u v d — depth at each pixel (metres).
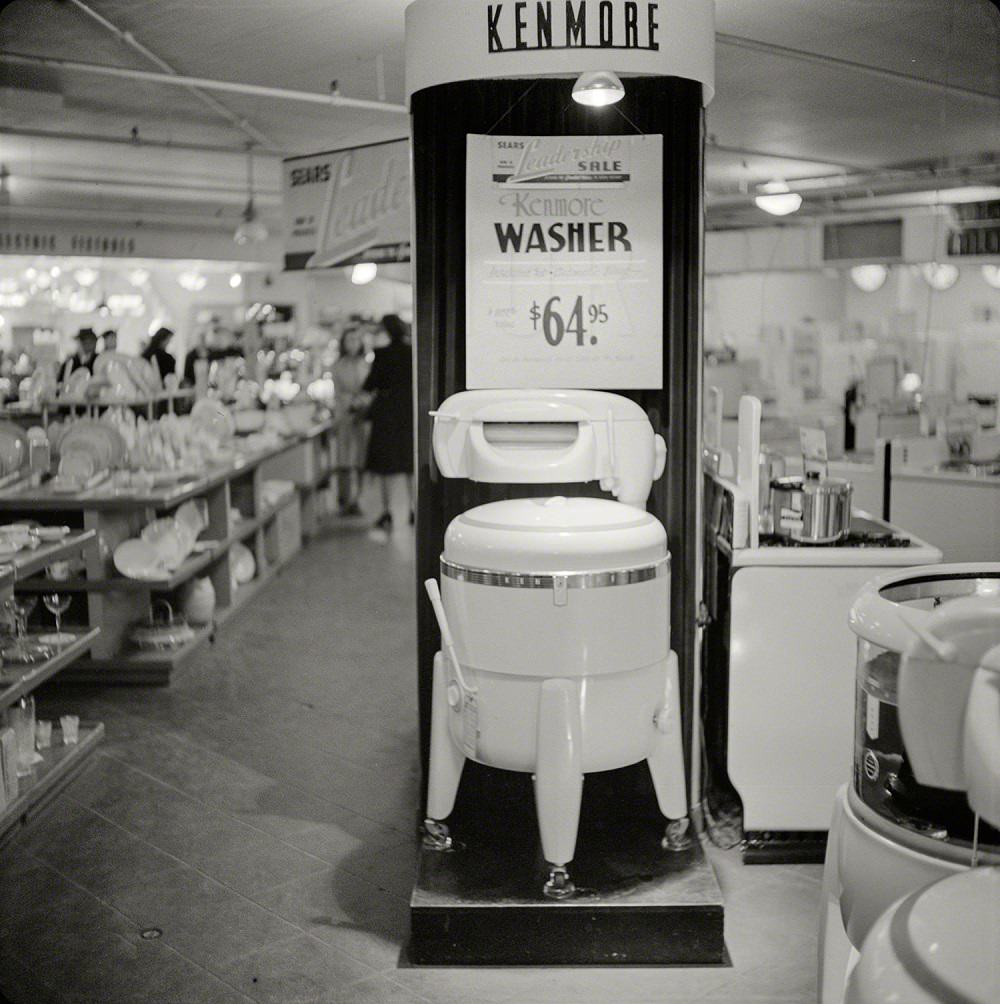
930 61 5.66
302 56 5.73
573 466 3.06
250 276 16.91
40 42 5.51
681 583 3.44
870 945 1.44
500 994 2.71
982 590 2.21
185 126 8.07
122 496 5.38
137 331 17.05
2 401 7.03
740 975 2.79
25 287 14.96
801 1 4.72
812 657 3.46
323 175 7.44
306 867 3.43
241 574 7.38
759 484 3.79
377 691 5.29
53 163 9.93
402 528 10.33
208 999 2.70
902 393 9.54
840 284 16.08
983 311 12.32
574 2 3.02
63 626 5.43
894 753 1.89
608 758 2.90
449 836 3.20
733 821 3.72
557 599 2.76
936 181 8.77
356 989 2.74
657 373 3.36
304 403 10.45
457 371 3.41
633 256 3.32
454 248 3.36
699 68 3.11
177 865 3.46
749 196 10.71
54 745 4.32
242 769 4.29
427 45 3.13
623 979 2.78
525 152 3.29
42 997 2.70
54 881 3.35
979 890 1.50
